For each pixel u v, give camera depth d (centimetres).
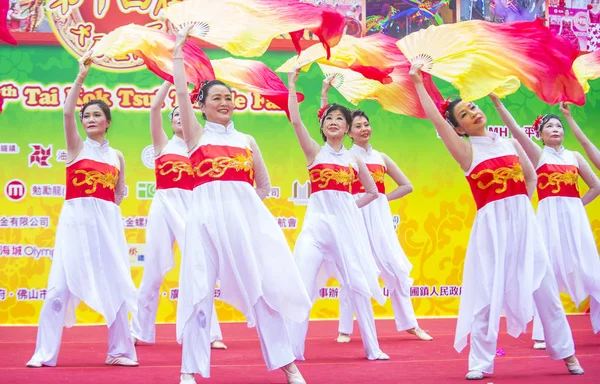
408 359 475
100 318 723
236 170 366
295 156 746
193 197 368
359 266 476
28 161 716
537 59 404
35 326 698
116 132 726
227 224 360
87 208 445
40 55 721
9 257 710
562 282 559
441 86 771
